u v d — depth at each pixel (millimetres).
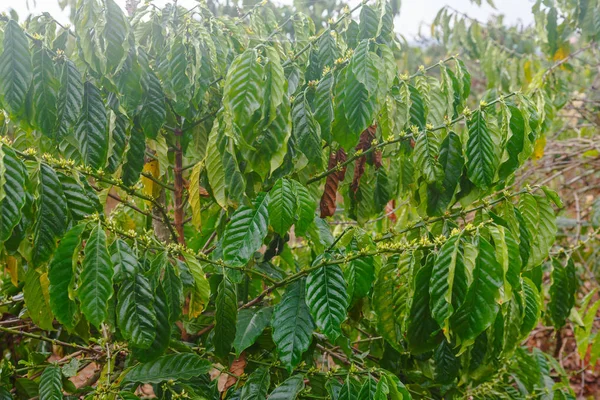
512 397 2051
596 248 3457
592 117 4039
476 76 5773
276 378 1626
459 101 1573
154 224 1848
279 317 1375
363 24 1422
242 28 1755
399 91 1461
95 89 1349
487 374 1724
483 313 1149
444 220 1519
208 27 1598
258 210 1316
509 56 3805
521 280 1436
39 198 1115
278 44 1569
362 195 1719
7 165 1038
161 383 1514
